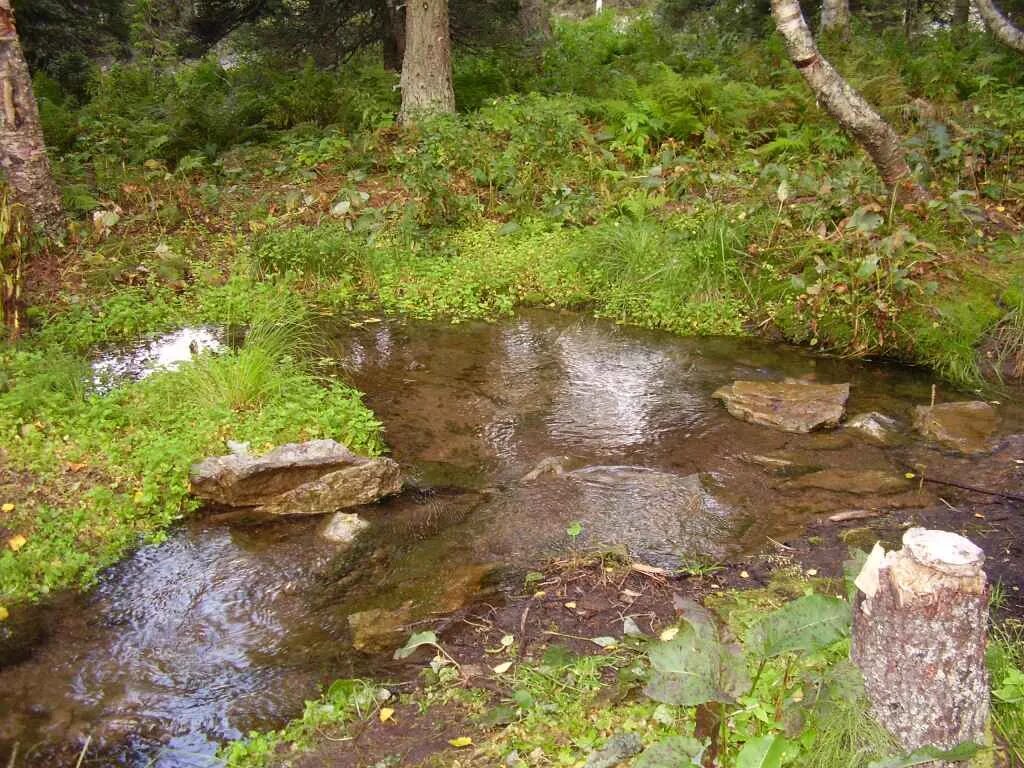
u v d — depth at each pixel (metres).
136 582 4.42
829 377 7.22
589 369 7.45
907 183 8.33
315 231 9.68
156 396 5.96
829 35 15.00
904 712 2.73
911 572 2.64
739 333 8.25
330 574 4.50
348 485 5.18
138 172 11.16
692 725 3.15
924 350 7.45
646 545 4.69
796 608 2.99
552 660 3.53
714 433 6.19
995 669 3.17
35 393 5.73
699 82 12.28
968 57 14.25
